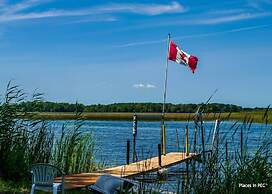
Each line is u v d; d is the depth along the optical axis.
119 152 30.97
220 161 11.88
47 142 17.52
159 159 18.02
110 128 76.56
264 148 11.81
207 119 12.35
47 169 12.05
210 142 13.24
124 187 11.93
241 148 11.86
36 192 14.10
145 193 12.27
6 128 16.56
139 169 16.75
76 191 14.03
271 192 11.48
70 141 17.89
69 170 17.78
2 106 16.67
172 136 46.75
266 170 11.70
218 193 11.61
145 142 41.69
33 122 17.33
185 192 11.84
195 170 11.91
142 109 64.31
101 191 11.95
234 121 12.10
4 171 16.30
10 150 16.52
